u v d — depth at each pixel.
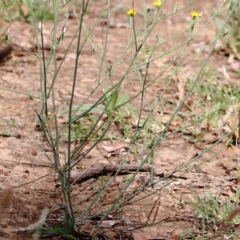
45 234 3.62
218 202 4.14
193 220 3.91
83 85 6.02
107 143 4.89
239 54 7.08
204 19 8.50
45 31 7.33
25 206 3.89
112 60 6.73
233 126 5.00
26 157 4.56
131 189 4.20
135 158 4.68
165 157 4.76
